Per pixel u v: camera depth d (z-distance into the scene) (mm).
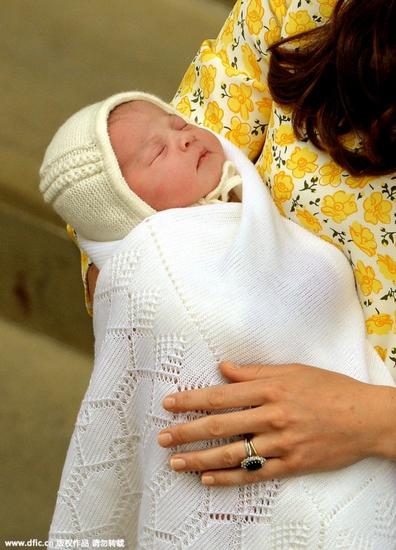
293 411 1570
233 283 1660
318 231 1819
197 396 1585
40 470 3102
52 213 2918
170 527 1651
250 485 1616
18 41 3455
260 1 1920
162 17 3482
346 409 1586
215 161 1857
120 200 1787
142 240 1681
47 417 3160
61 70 3361
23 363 3234
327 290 1758
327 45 1711
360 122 1666
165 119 1858
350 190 1737
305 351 1723
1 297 3232
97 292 1754
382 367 1779
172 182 1804
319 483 1618
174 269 1647
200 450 1622
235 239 1688
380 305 1771
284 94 1813
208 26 3453
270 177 1874
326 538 1597
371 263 1759
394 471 1688
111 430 1736
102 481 1774
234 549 1632
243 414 1573
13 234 3033
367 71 1620
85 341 3170
